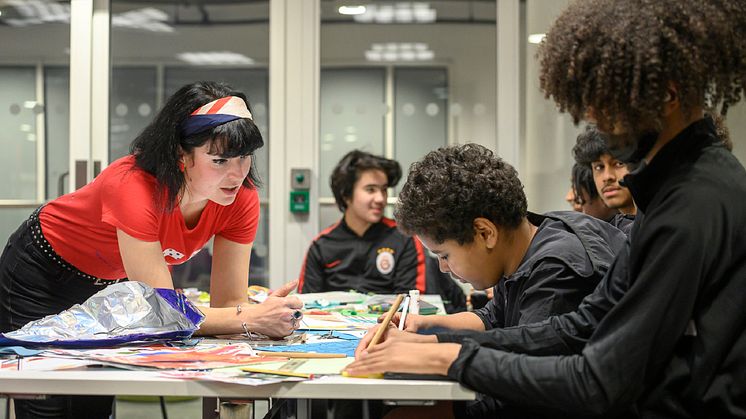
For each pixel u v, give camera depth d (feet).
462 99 12.19
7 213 12.03
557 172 11.78
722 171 3.33
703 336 3.27
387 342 3.70
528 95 11.98
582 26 3.43
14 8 11.89
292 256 12.16
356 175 10.43
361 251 10.49
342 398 3.48
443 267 4.70
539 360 3.43
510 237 4.43
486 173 4.27
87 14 11.83
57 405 4.89
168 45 12.13
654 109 3.28
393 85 12.17
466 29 12.12
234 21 12.15
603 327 3.35
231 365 3.79
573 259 4.20
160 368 3.71
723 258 3.24
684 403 3.35
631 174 3.54
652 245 3.28
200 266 11.78
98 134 11.96
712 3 3.35
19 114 11.95
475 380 3.42
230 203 5.36
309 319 6.06
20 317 5.79
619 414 3.56
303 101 12.12
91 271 5.88
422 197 4.22
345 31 12.14
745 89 3.47
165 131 5.03
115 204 5.04
